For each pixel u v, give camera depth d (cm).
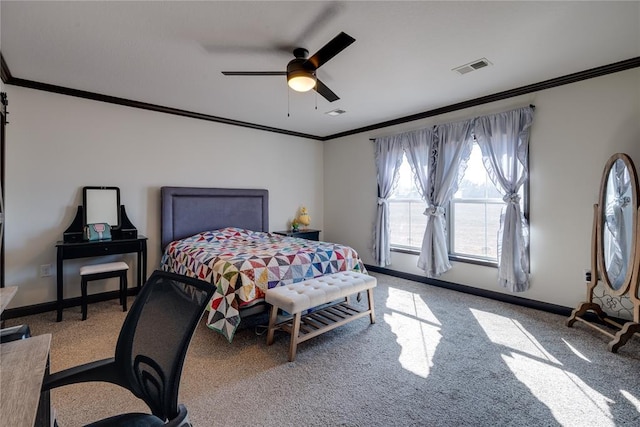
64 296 326
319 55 207
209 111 405
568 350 232
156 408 97
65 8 189
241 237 410
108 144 351
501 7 189
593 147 282
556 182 304
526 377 198
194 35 221
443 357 224
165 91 331
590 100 283
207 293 95
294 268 278
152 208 384
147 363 103
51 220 317
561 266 303
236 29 213
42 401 97
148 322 108
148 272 381
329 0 183
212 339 254
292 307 221
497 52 245
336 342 247
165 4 186
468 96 347
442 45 234
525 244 322
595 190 282
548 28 211
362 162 503
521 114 321
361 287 272
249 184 475
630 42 230
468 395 180
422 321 290
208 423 157
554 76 292
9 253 298
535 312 310
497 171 335
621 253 254
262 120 451
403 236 458
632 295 231
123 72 282
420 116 412
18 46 235
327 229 567
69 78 296
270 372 205
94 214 336
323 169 573
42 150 312
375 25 208
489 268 356
